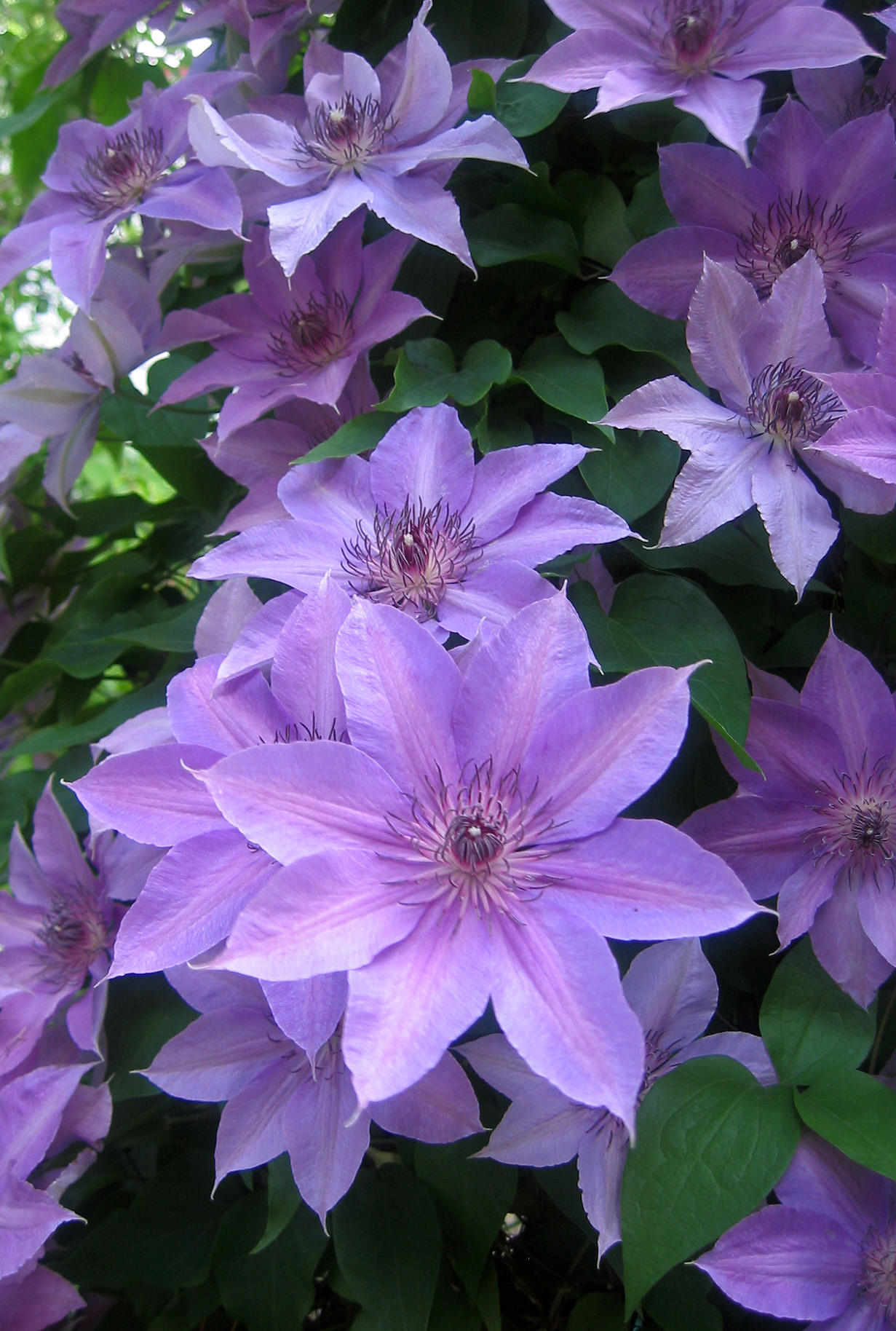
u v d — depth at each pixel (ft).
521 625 1.75
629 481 2.05
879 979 1.94
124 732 2.07
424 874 1.71
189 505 2.83
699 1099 1.84
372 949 1.62
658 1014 1.93
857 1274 1.88
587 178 2.28
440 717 1.76
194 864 1.81
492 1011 2.02
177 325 2.33
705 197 2.14
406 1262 2.01
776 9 2.10
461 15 2.37
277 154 2.22
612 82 2.08
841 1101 1.84
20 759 3.66
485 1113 2.06
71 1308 2.10
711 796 2.08
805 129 2.11
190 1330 2.21
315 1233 2.08
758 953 2.11
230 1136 1.93
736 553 2.08
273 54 2.49
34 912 2.35
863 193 2.12
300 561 1.97
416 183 2.16
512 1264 2.29
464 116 2.24
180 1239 2.21
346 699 1.73
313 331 2.26
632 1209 1.79
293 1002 1.70
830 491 2.10
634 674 1.69
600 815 1.68
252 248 2.30
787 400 1.99
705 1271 1.84
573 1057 1.54
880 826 1.96
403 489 2.00
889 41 2.18
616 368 2.18
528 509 1.97
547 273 2.27
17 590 2.94
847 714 1.97
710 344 2.02
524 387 2.22
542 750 1.73
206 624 2.06
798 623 2.16
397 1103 1.86
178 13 2.82
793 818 2.00
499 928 1.67
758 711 1.99
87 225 2.40
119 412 2.66
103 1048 2.17
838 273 2.15
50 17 4.15
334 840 1.68
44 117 3.14
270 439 2.32
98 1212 2.35
